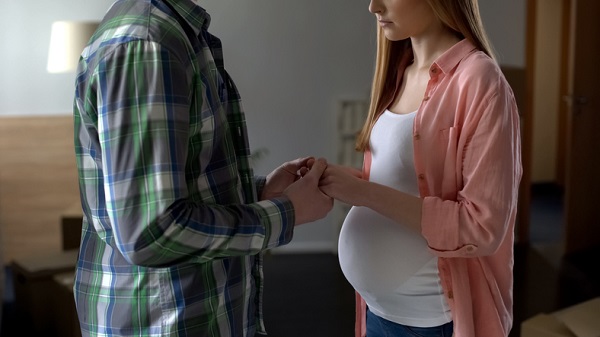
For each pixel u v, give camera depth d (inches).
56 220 182.7
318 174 53.9
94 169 49.3
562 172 266.1
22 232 181.9
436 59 56.8
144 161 43.9
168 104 44.1
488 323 57.3
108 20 47.8
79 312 51.8
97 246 50.7
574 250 186.2
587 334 91.8
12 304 156.4
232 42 193.3
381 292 59.9
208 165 49.4
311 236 200.4
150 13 45.8
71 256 141.2
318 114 197.6
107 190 44.9
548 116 266.1
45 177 181.8
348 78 196.2
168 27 45.6
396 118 59.6
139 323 48.5
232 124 54.0
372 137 62.1
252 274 54.8
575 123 181.6
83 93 47.2
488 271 57.4
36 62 184.9
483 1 190.5
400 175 58.1
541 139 266.5
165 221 43.6
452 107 55.3
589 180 186.4
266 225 48.4
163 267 45.9
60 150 181.6
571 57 180.1
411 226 53.7
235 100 54.0
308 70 195.8
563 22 260.4
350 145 197.3
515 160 53.6
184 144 44.9
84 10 185.9
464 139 53.6
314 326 142.9
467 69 54.4
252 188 54.3
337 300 157.9
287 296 161.0
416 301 58.7
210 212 45.8
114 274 49.1
